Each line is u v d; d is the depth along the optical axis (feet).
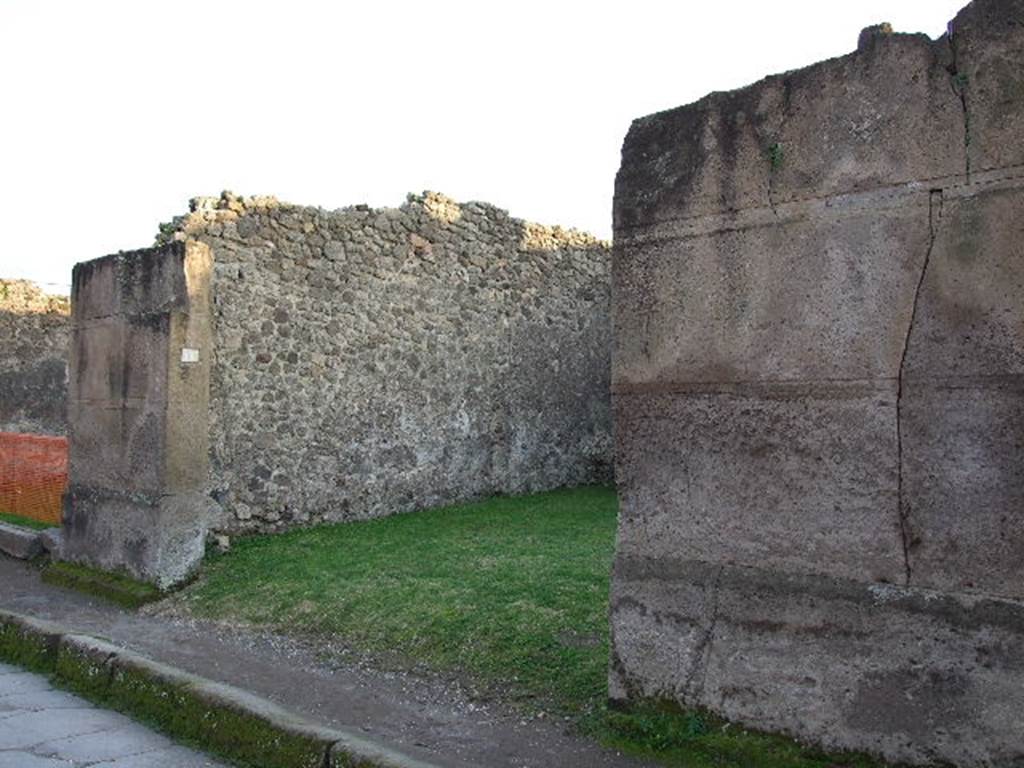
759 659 11.52
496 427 36.19
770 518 11.62
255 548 25.41
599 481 41.04
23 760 11.55
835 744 10.81
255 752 11.71
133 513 23.00
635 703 12.67
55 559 25.94
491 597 18.65
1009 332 9.92
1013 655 9.70
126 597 21.89
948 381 10.32
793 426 11.46
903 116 10.73
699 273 12.40
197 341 22.86
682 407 12.50
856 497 10.93
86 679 14.75
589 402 40.68
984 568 10.01
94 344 25.08
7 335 45.19
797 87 11.62
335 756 10.87
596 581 19.52
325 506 29.55
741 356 11.96
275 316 28.53
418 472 32.81
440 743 12.69
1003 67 10.04
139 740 12.55
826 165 11.30
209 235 27.04
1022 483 9.80
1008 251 9.95
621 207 13.26
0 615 17.48
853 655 10.77
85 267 25.59
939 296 10.40
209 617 19.99
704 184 12.41
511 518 30.32
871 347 10.87
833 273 11.19
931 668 10.21
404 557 23.43
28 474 31.81
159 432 22.39
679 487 12.47
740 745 11.32
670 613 12.39
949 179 10.36
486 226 36.19
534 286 38.22
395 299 32.35
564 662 15.11
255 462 27.71
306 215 29.63
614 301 13.28
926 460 10.44
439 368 33.88
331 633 18.06
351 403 30.60
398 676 15.70
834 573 11.05
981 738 9.83
